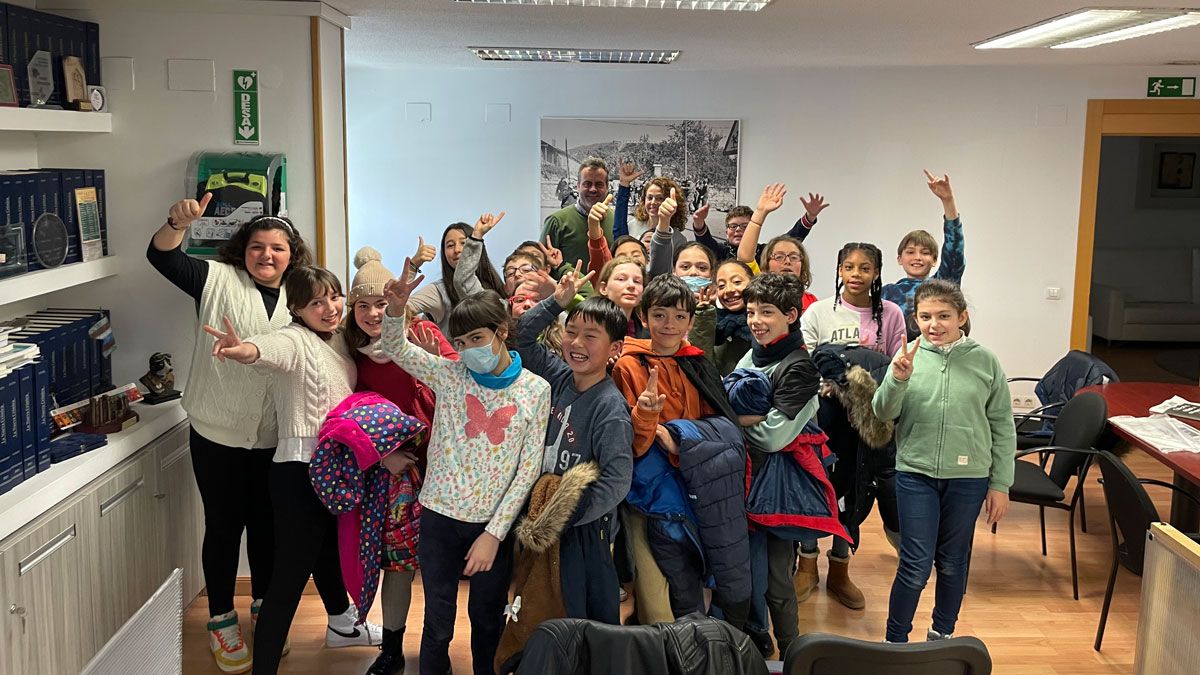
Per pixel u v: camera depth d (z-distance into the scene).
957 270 4.98
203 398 3.40
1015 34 4.98
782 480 3.14
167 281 4.03
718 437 2.91
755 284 3.12
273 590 3.20
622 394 2.95
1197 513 4.42
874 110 7.12
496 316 2.82
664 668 2.38
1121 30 4.82
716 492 2.89
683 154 7.21
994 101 7.07
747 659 2.46
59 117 3.51
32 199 3.38
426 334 3.02
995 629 3.99
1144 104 7.01
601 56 6.21
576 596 2.88
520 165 7.27
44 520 2.91
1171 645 2.96
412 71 7.15
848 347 3.78
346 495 3.10
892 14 4.28
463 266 3.71
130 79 3.94
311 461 3.11
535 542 2.79
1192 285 10.92
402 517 3.23
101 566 3.25
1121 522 3.71
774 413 3.06
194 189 3.97
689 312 3.02
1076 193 7.15
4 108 3.19
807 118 7.16
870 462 3.55
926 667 2.24
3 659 2.70
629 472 2.79
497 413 2.92
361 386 3.36
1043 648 3.82
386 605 3.39
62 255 3.55
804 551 4.11
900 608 3.49
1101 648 3.83
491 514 2.94
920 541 3.44
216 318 3.43
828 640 2.23
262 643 3.18
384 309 3.17
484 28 4.84
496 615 3.11
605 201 5.80
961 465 3.40
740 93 7.14
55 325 3.56
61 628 3.01
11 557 2.74
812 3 3.97
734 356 3.79
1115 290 10.53
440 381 2.97
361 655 3.66
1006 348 7.34
